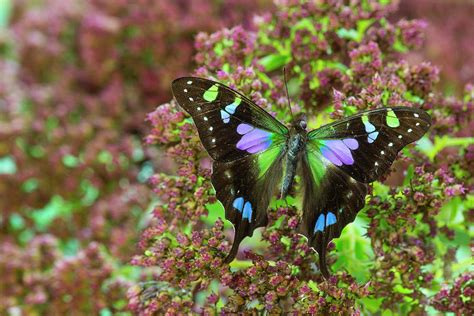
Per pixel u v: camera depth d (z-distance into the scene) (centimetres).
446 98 64
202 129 59
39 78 77
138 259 61
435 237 62
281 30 64
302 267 60
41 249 68
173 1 74
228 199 59
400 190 60
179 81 58
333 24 64
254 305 60
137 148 71
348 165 59
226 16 73
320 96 63
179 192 61
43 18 78
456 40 75
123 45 74
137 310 62
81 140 72
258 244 65
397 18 77
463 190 60
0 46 81
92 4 76
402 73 62
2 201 71
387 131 58
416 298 60
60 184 71
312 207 59
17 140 72
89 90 75
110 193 71
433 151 63
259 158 59
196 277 60
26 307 67
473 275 60
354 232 62
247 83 62
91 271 66
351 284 59
